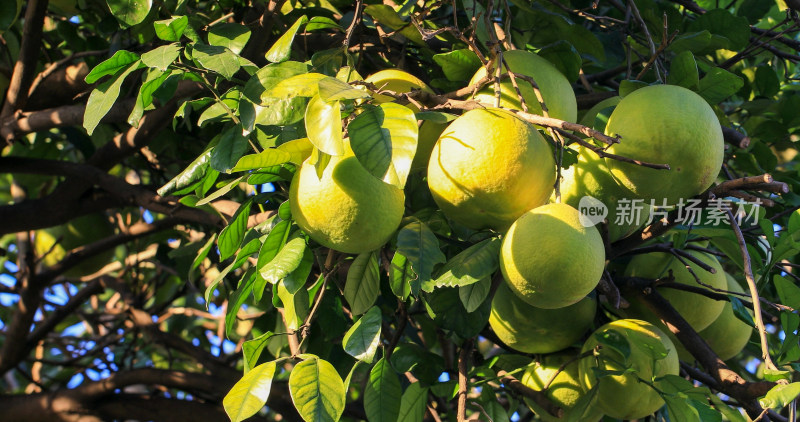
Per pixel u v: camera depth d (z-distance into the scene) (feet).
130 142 6.06
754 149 5.30
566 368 4.65
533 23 5.23
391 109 3.44
